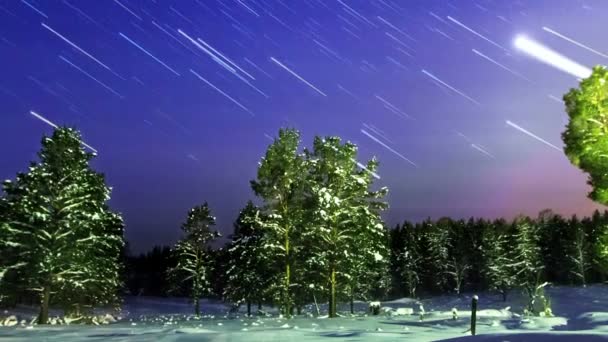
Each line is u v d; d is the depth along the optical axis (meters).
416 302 80.81
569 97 20.75
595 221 86.62
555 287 79.88
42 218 30.89
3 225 30.98
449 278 94.44
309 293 36.88
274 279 37.50
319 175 37.03
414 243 92.25
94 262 34.12
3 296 31.58
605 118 20.38
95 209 34.09
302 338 15.09
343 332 17.25
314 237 35.91
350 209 36.00
